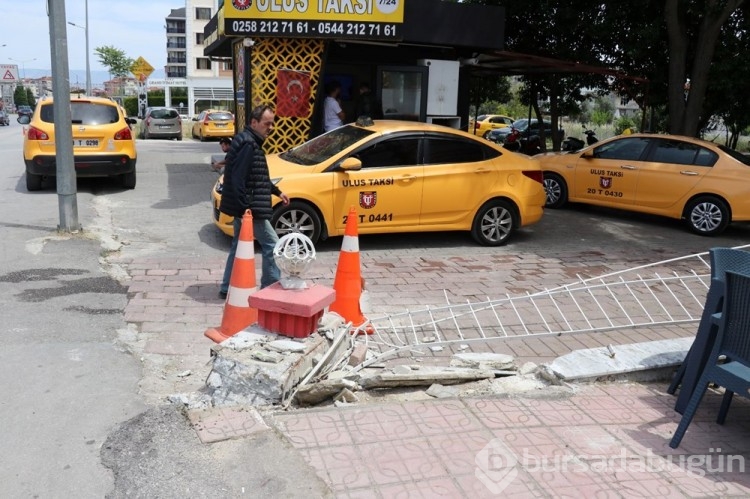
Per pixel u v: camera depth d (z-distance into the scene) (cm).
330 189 830
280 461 354
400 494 330
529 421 415
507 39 1755
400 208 870
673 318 652
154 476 338
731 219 1072
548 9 1597
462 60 1316
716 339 390
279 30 1033
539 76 1995
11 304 589
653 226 1163
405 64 1298
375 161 859
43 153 1155
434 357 529
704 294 748
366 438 383
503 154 933
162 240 875
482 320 622
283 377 409
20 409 402
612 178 1184
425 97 1252
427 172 873
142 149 2145
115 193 1221
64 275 686
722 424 424
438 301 678
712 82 1464
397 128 876
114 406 410
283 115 1102
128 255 790
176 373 468
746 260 425
